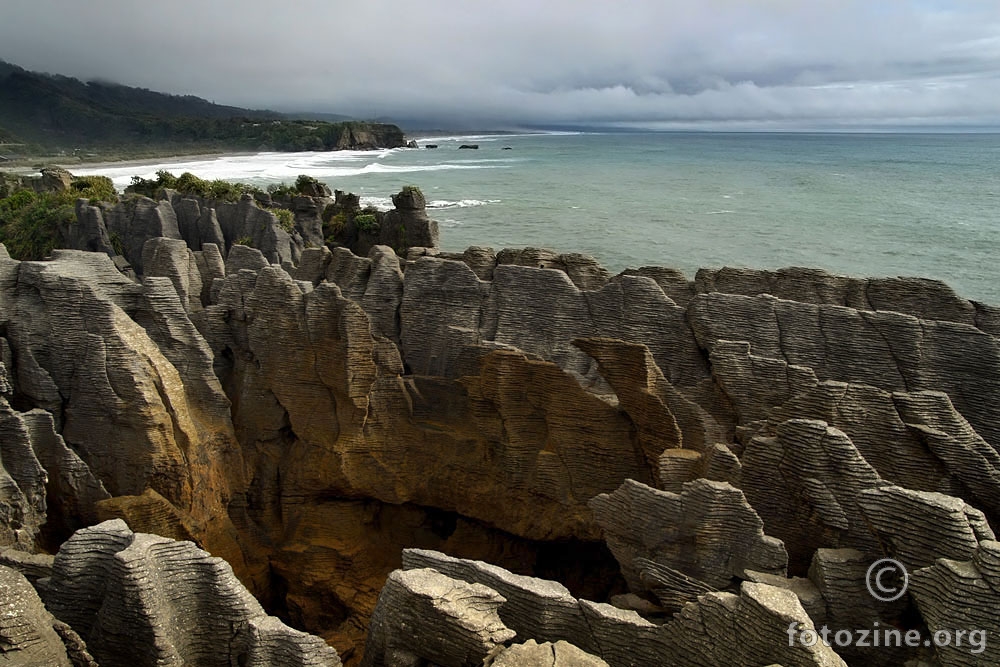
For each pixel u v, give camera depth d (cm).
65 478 2066
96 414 2159
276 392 2459
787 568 1655
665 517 1667
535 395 2338
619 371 2172
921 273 7412
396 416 2459
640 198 14712
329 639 2267
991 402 2089
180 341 2361
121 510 2075
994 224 10600
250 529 2459
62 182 9425
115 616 1372
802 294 2503
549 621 1423
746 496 1805
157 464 2153
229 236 5875
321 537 2464
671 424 2108
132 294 2369
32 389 2161
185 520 2186
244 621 1420
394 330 2628
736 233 10125
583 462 2288
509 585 1452
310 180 8219
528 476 2348
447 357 2517
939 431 1833
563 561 2441
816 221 11138
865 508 1462
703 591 1574
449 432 2445
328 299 2370
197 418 2350
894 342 2177
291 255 5834
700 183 18162
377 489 2439
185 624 1418
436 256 3008
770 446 1783
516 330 2477
